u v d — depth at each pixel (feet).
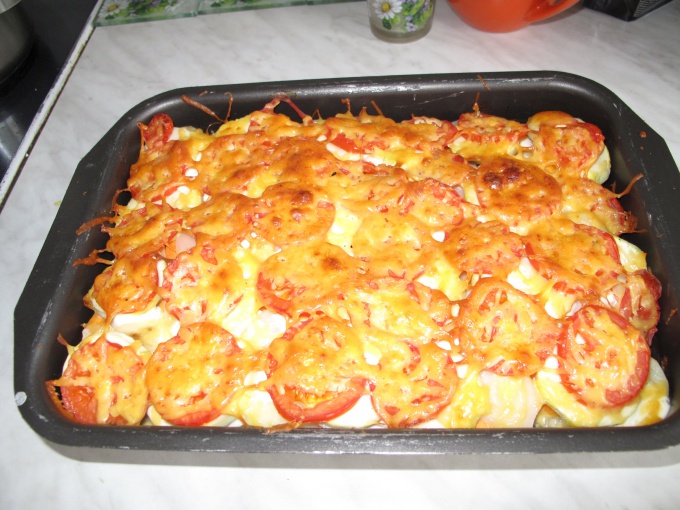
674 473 1.22
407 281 1.28
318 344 1.22
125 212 1.48
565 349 1.22
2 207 1.81
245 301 1.29
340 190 1.39
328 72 2.01
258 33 2.18
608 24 2.08
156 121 1.59
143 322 1.32
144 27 2.27
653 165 1.40
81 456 1.32
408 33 2.04
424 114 1.61
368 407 1.21
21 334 1.29
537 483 1.23
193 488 1.26
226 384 1.22
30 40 2.20
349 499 1.23
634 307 1.29
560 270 1.28
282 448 1.08
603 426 1.15
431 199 1.36
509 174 1.39
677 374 1.23
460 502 1.22
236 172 1.45
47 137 1.96
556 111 1.55
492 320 1.23
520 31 2.07
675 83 1.90
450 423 1.19
